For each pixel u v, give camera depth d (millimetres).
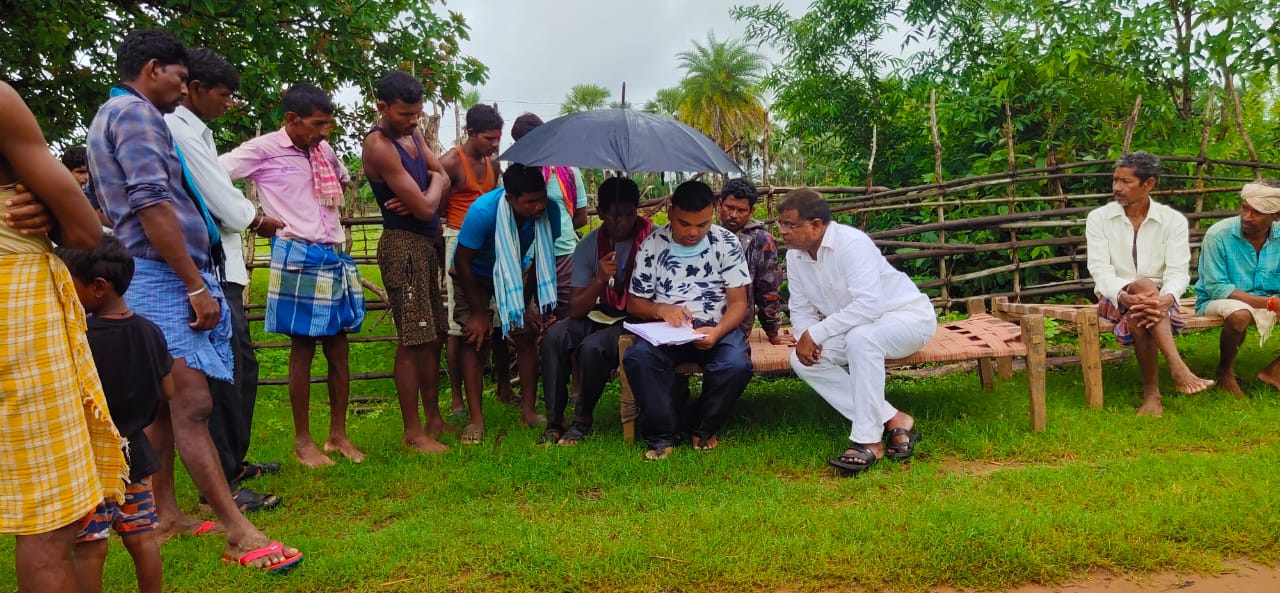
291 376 4434
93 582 2496
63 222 2199
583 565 3047
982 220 6930
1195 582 2912
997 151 7895
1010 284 7328
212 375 3289
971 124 8766
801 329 4664
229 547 3203
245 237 6281
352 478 4184
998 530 3145
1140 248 5180
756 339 5398
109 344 2607
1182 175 7375
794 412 5113
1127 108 8250
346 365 4613
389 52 10094
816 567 2994
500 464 4352
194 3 8195
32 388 2137
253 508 3838
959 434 4551
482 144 5273
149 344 2711
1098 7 8227
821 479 4098
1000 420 4742
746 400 5488
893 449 4305
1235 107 7879
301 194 4246
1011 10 9016
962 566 2979
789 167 12445
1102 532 3141
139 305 3166
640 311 4680
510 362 6352
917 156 9391
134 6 8633
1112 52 8219
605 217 4621
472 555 3168
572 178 5559
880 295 4312
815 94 10562
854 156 10562
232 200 3760
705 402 4512
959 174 8750
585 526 3434
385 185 4477
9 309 2102
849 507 3564
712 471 4191
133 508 2686
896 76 10375
